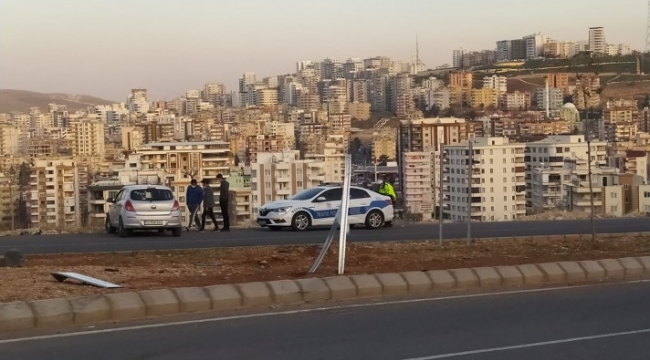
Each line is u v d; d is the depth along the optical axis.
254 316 11.41
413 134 78.88
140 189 26.72
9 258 16.33
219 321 11.09
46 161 64.19
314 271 14.98
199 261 18.02
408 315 11.55
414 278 13.57
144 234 27.53
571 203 53.62
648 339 10.05
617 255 17.91
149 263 17.64
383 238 23.95
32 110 179.00
